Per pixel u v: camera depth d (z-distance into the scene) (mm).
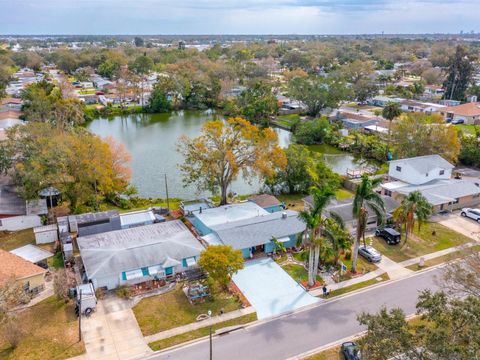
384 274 42406
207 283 39438
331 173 68125
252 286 40312
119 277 39688
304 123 106438
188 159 61031
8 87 160000
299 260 45406
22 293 35250
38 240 48688
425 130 75688
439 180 65812
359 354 29297
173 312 36125
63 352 31156
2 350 31453
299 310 36625
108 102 140875
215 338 32906
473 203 61438
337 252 42906
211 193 67500
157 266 40906
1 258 40188
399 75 195875
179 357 30797
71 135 61031
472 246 42906
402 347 22656
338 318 35469
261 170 59156
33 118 89625
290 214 51438
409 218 47719
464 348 20516
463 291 31703
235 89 160750
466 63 143000
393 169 68562
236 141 59281
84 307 35594
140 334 33281
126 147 95562
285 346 32000
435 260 45156
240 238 45719
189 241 45062
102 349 31562
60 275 37969
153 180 74125
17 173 56281
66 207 55750
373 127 106625
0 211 51688
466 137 84000
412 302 37562
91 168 55188
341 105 144750
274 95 142000
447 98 147625
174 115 138875
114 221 51156
